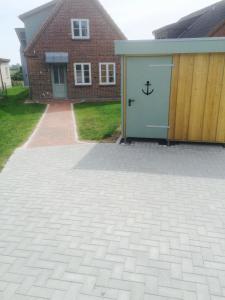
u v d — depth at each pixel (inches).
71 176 237.9
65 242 149.6
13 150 316.2
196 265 131.5
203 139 313.6
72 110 618.2
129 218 171.6
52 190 212.4
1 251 143.2
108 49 805.2
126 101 318.3
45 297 115.1
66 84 824.3
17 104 730.8
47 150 313.1
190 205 186.4
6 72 1310.3
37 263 134.3
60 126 442.9
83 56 801.6
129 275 126.0
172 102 307.3
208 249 142.3
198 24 778.2
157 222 166.9
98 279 124.0
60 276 126.0
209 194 201.5
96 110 601.9
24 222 169.5
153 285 120.4
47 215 177.2
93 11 772.0
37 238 153.4
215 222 166.4
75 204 190.2
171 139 321.1
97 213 178.1
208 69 287.7
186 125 312.2
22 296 115.8
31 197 201.8
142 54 292.5
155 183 221.0
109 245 146.3
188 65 290.4
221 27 596.4
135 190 209.5
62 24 771.4
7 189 215.8
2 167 263.0
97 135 372.2
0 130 425.1
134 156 286.2
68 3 759.7
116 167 256.5
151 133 325.1
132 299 113.7
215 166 255.6
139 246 145.3
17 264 133.8
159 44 283.3
